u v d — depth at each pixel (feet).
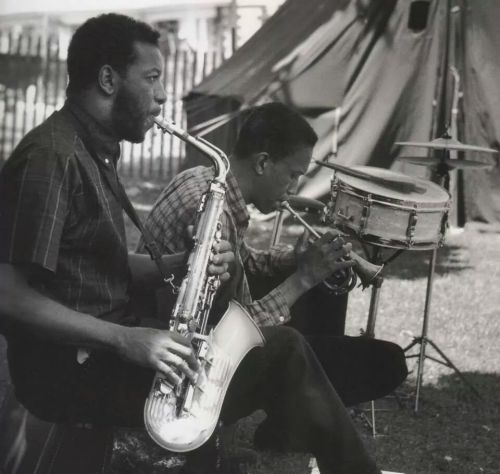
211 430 5.12
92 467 5.88
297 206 8.68
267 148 6.78
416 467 7.78
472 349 11.32
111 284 5.59
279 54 15.31
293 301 6.24
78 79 5.40
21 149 5.16
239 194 6.70
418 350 11.30
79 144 5.29
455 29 14.96
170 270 6.34
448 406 9.44
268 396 5.57
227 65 15.40
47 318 4.91
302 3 15.17
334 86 15.37
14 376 5.38
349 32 15.23
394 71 15.26
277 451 6.45
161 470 6.91
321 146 15.56
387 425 8.82
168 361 4.96
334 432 5.30
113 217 5.49
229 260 6.13
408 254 14.43
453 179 14.75
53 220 4.99
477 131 14.98
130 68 5.38
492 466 7.86
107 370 5.33
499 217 14.67
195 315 5.94
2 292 4.89
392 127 15.38
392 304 12.71
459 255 14.30
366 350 6.77
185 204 6.67
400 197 7.79
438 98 15.17
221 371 5.38
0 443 6.07
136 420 5.44
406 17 15.05
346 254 6.39
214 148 6.61
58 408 5.41
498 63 14.80
